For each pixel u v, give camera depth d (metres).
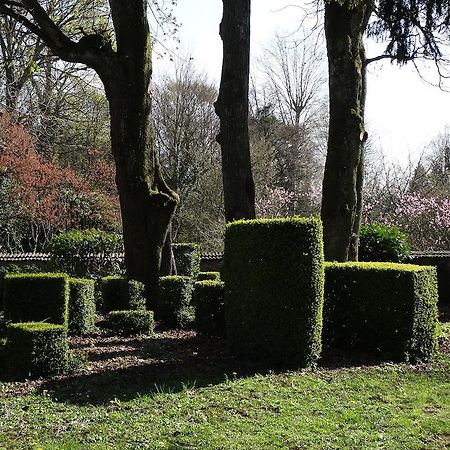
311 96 34.94
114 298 11.02
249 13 11.37
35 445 4.46
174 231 25.72
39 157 20.05
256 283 7.58
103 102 24.09
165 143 28.36
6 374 6.61
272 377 6.83
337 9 11.86
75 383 6.30
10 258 17.16
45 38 10.91
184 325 10.39
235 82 11.27
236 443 4.66
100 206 22.52
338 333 8.71
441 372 7.80
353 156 11.73
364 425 5.38
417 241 23.84
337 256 11.59
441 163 28.67
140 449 4.45
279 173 32.56
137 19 11.03
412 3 12.45
